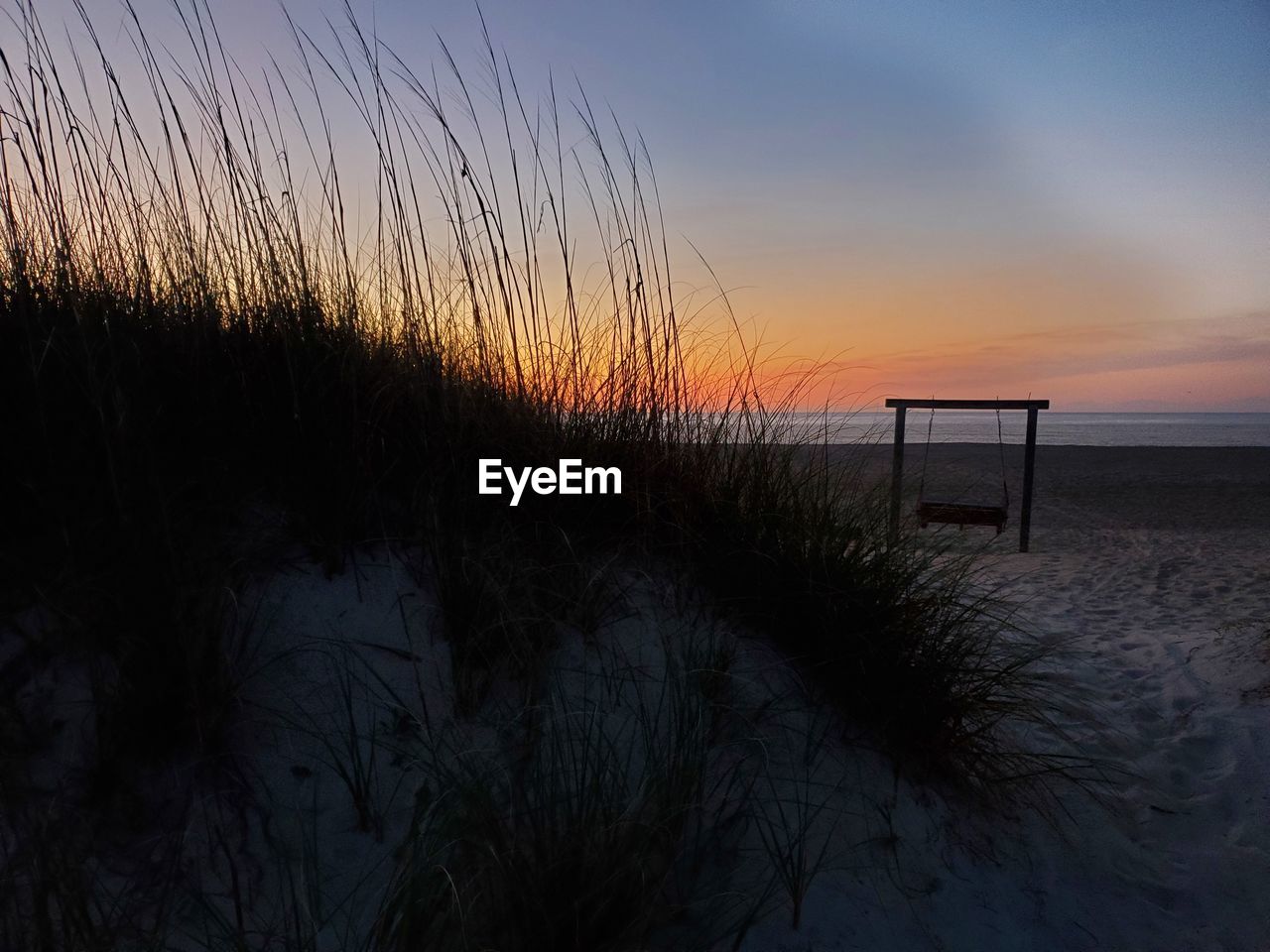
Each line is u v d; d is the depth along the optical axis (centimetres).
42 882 151
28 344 219
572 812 189
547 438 296
